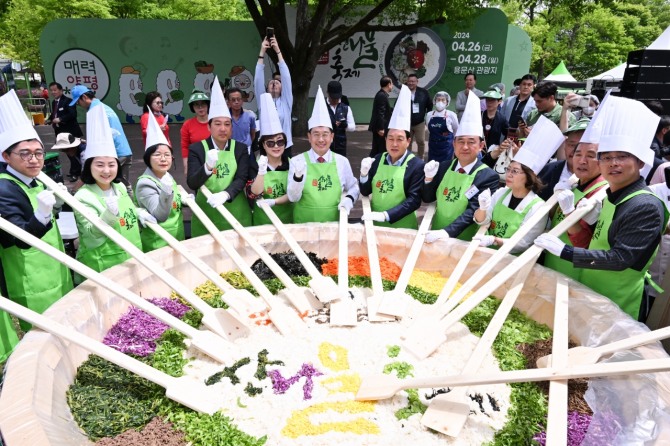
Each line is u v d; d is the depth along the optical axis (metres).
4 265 3.32
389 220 4.53
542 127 3.70
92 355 3.08
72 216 5.40
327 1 13.09
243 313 3.50
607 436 2.35
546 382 2.90
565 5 12.30
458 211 4.38
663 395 2.33
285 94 6.82
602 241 3.14
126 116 17.30
